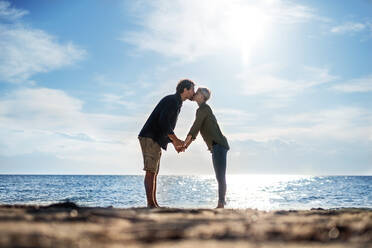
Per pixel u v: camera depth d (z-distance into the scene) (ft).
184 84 19.43
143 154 19.31
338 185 191.11
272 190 127.03
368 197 82.48
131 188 123.54
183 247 5.83
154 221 9.12
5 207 12.67
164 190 128.67
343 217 10.99
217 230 7.58
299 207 53.11
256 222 9.34
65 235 6.27
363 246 6.19
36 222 7.97
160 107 19.26
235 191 117.39
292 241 6.67
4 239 5.51
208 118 19.38
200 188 148.25
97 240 6.17
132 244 6.08
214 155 19.29
